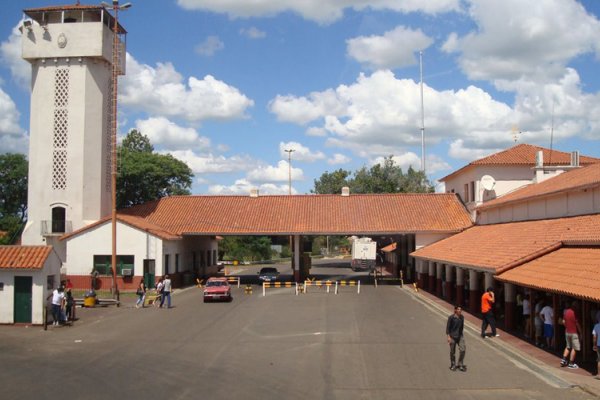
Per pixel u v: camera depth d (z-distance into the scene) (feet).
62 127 138.41
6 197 220.02
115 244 117.39
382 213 149.28
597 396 42.24
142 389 44.16
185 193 242.99
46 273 80.74
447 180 172.24
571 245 68.90
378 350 60.34
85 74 138.41
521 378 48.14
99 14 143.95
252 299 112.98
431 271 125.80
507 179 134.00
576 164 124.57
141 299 101.91
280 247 340.59
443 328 75.41
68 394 42.83
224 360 55.26
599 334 46.83
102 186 142.10
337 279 166.40
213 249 194.49
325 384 45.91
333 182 380.99
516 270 68.54
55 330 75.72
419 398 41.98
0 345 64.69
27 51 137.59
